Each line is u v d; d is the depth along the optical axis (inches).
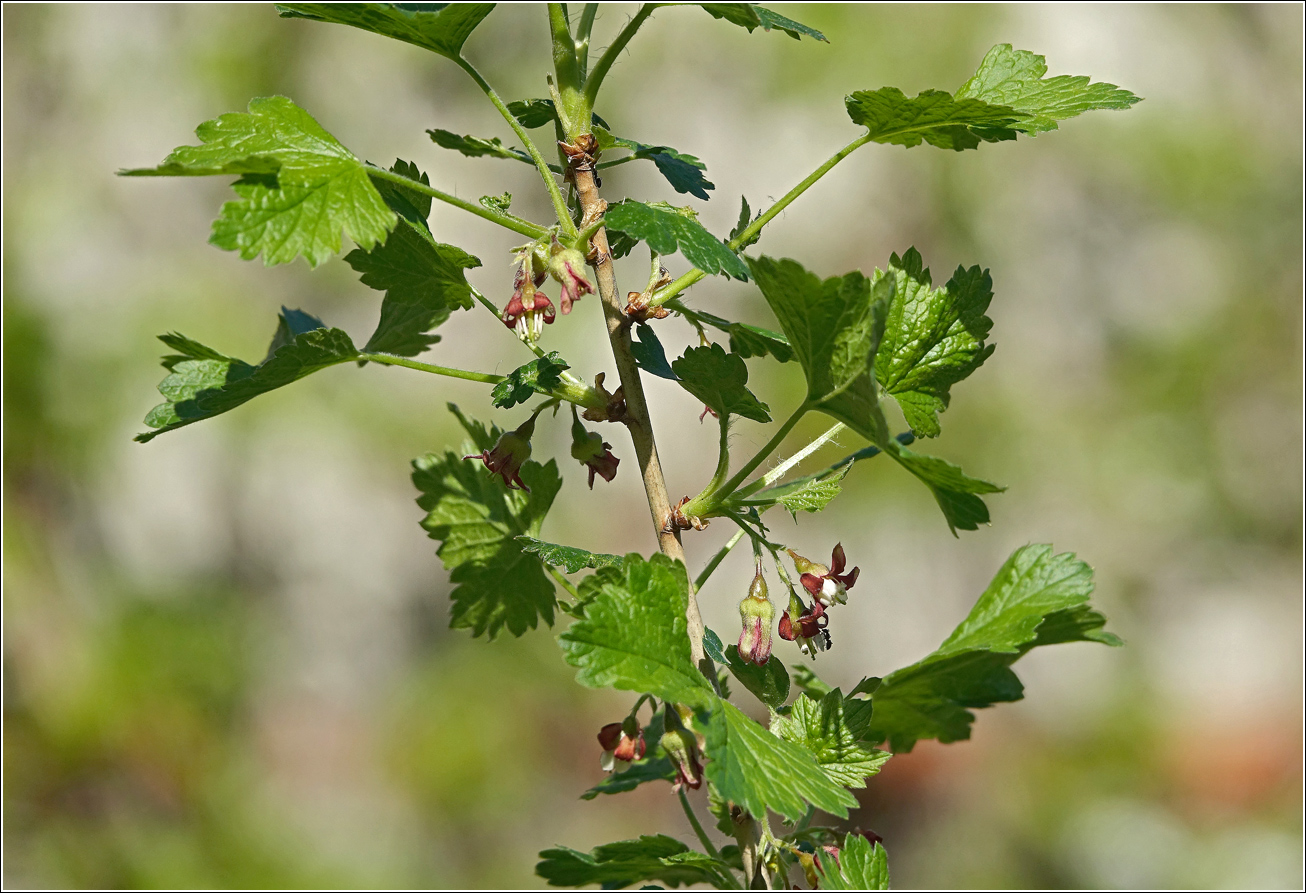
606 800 271.0
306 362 72.3
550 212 287.4
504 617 85.4
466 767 267.7
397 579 287.3
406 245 71.4
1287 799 281.6
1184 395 306.8
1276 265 318.3
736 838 72.7
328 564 283.7
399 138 292.5
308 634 280.4
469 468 84.9
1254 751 287.7
